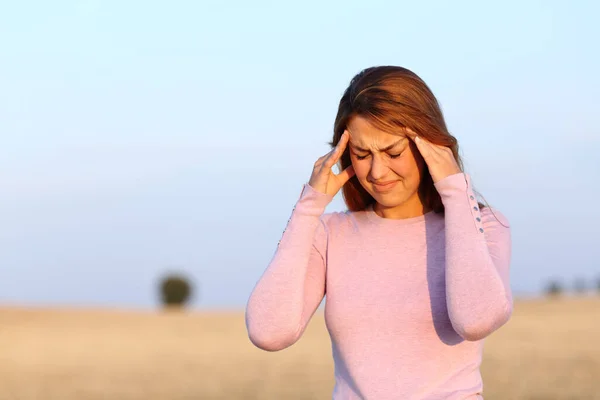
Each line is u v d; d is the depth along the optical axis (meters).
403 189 3.24
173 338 29.80
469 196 3.18
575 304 42.81
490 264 3.06
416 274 3.22
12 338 30.55
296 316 3.27
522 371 15.72
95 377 16.84
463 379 3.12
